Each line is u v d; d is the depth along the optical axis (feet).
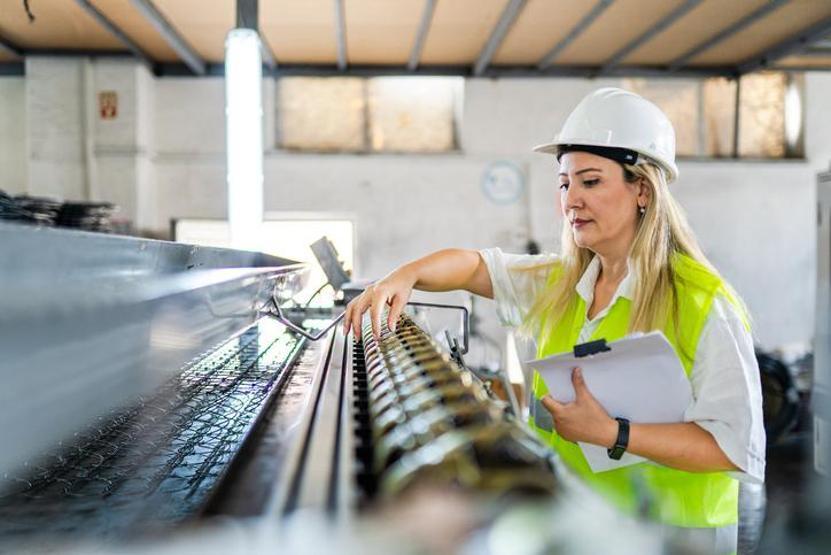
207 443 2.68
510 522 1.26
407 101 19.01
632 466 3.51
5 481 1.98
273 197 18.45
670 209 3.63
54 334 1.93
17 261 1.54
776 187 19.56
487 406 1.98
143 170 17.56
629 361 3.09
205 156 18.28
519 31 15.78
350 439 1.95
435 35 16.01
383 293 4.03
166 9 14.10
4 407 1.77
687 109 19.57
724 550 3.49
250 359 4.46
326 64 18.22
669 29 15.74
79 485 2.19
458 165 18.75
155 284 2.62
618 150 3.54
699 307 3.30
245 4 9.72
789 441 13.97
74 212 11.97
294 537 1.21
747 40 16.49
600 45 16.78
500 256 4.77
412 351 3.19
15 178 18.13
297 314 7.62
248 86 9.40
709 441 3.11
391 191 18.67
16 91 18.04
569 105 18.85
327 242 8.39
